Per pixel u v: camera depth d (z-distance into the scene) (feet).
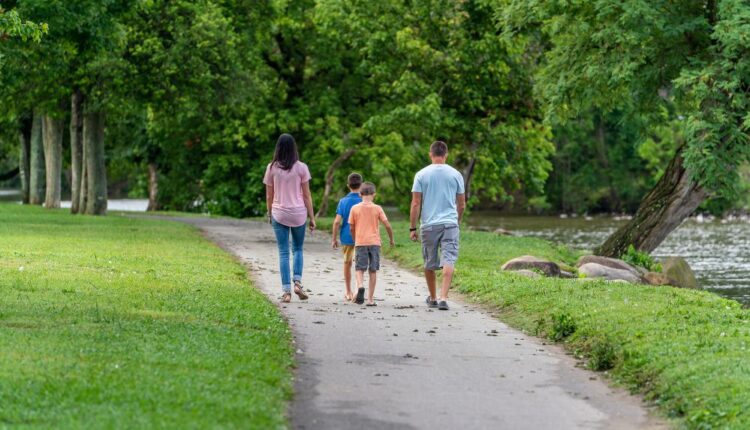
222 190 211.20
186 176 235.40
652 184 360.28
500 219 323.16
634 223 119.75
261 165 205.05
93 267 75.05
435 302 62.44
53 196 198.29
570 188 360.07
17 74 122.72
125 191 441.68
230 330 47.24
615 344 45.68
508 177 192.95
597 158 367.86
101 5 115.44
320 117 192.65
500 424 33.42
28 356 37.45
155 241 107.86
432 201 61.16
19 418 29.25
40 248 90.38
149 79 145.18
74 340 41.57
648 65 104.32
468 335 51.42
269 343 44.62
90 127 163.73
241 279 74.43
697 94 94.94
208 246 104.99
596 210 371.56
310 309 59.36
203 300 57.93
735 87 93.91
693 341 45.21
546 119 115.24
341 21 162.61
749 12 93.61
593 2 104.37
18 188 539.29
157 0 142.92
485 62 151.53
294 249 63.41
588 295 63.00
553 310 56.75
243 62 161.58
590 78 108.99
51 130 197.88
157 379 34.76
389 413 34.32
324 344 47.24
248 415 31.27
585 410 35.99
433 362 43.73
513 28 119.44
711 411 33.96
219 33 145.18
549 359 45.57
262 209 204.74
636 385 39.88
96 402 31.45
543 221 308.60
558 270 86.43
